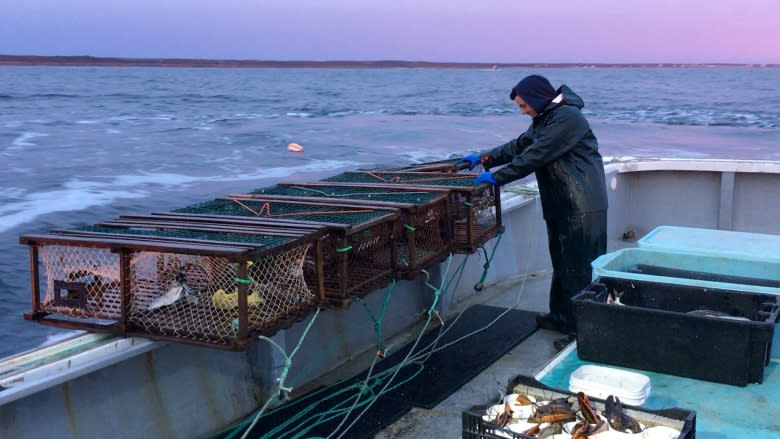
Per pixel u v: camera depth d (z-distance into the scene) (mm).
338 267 3600
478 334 5395
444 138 37656
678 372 3012
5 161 26250
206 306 3291
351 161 27797
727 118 51781
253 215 4156
